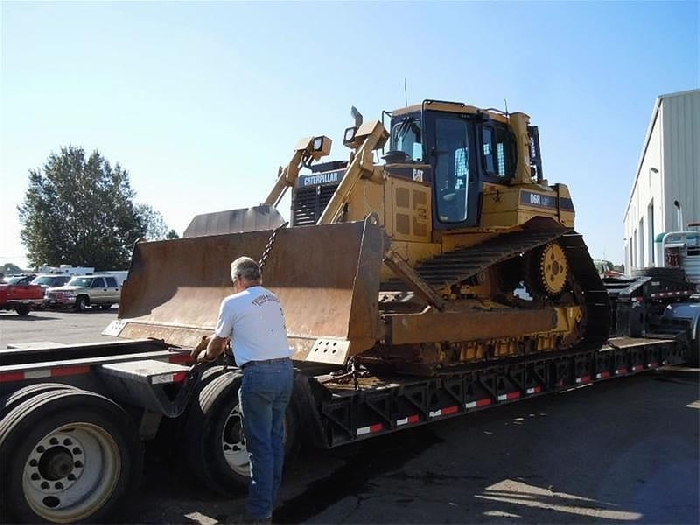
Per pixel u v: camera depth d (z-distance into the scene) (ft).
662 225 74.43
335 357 16.80
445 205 26.68
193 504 15.72
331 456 20.01
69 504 13.61
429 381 21.01
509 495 16.42
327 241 18.83
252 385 13.87
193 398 16.19
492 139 28.63
